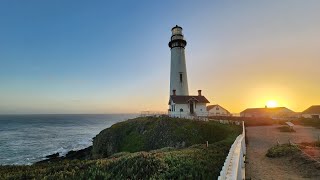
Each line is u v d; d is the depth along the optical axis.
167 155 14.51
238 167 9.77
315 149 18.31
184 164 11.95
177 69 64.19
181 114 55.28
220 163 12.84
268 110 83.69
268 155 17.80
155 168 11.62
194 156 14.02
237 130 33.91
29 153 60.28
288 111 82.75
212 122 41.34
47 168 14.73
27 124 177.12
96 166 13.28
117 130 55.25
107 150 51.75
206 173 10.55
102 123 197.75
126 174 11.24
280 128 36.81
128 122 58.53
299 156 15.83
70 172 12.66
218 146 19.14
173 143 38.88
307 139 25.64
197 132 38.78
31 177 12.75
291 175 12.88
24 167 16.23
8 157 55.22
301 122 47.19
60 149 67.75
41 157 55.59
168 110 66.50
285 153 17.34
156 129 46.28
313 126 42.00
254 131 34.09
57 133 110.25
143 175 10.99
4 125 163.50
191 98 57.16
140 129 50.66
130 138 49.84
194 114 56.16
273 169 14.16
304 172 13.20
